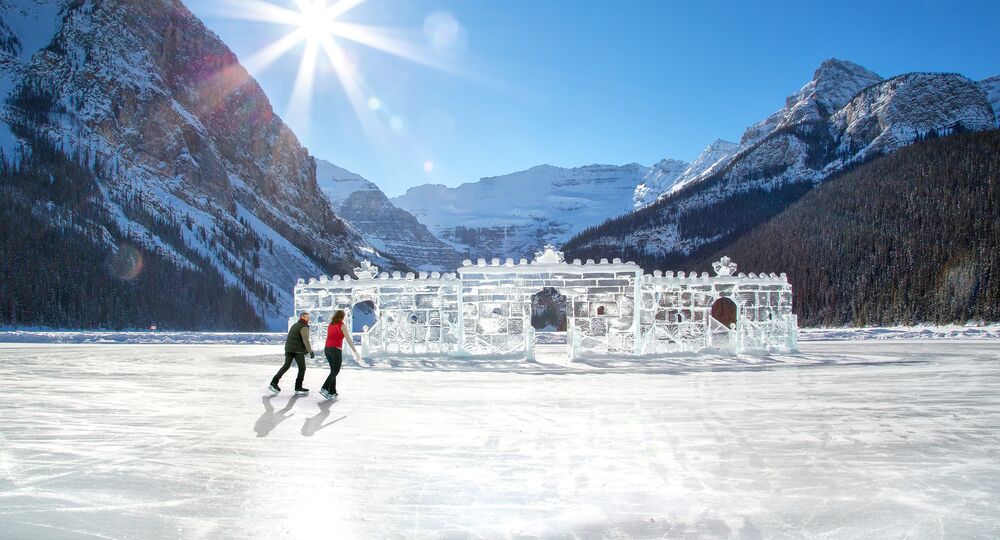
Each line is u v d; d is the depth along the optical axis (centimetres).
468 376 1712
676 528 537
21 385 1471
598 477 687
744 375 1717
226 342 3919
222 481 672
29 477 683
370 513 575
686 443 852
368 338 2339
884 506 592
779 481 671
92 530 530
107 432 918
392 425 977
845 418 1036
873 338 4156
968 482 668
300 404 1188
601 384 1515
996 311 7325
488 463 747
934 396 1286
